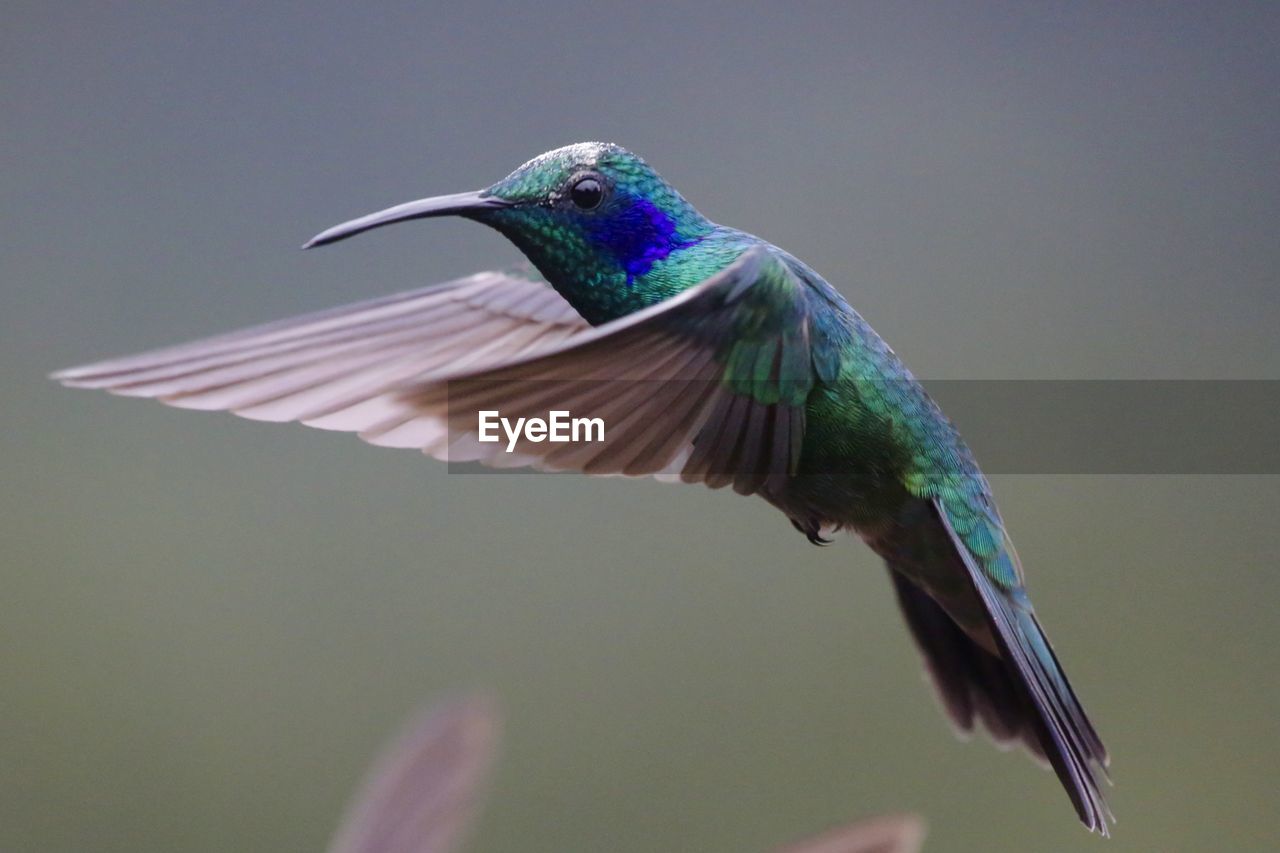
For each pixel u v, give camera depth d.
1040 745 1.98
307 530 2.31
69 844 2.11
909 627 1.99
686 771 2.18
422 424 1.93
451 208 1.96
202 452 2.35
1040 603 2.33
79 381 1.95
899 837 1.80
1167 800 2.21
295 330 1.96
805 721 2.23
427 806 1.89
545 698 2.22
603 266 1.96
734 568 2.33
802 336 1.95
